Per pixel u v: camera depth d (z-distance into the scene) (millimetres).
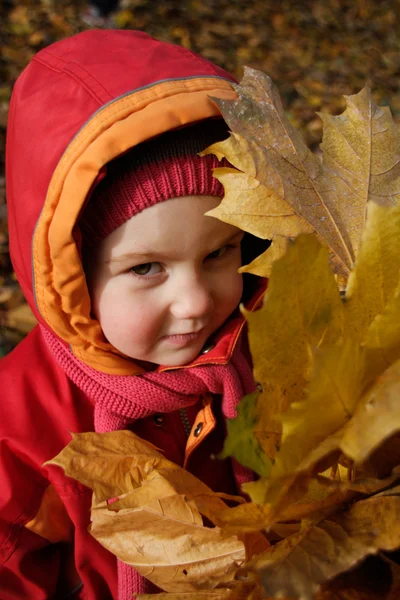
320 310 654
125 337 1039
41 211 1006
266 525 707
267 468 665
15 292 2797
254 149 875
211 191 973
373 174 920
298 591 622
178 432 1218
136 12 5852
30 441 1156
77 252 982
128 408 1109
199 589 720
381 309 679
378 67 6004
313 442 620
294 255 610
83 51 1090
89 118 972
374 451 697
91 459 806
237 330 1110
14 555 1172
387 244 658
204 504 754
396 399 581
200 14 6133
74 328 1067
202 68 1062
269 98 928
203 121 1000
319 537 676
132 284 1009
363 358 623
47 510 1188
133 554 816
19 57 4766
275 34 6172
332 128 951
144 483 786
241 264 1195
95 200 974
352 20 6715
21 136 1055
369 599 695
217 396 1232
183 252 984
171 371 1108
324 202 898
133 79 1006
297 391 685
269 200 881
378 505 681
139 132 935
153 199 956
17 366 1245
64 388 1202
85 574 1208
